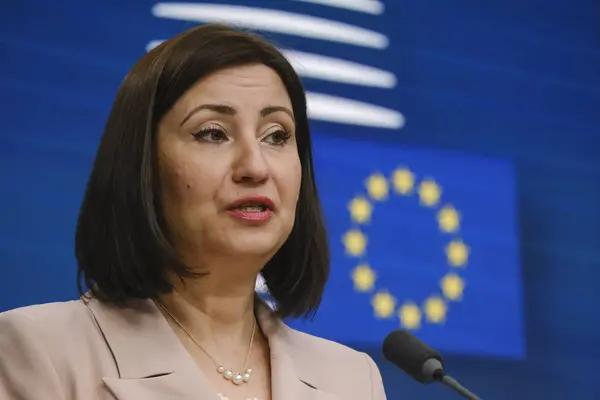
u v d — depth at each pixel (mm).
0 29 8688
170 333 4641
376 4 9969
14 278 8320
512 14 10523
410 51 9992
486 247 9734
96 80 8875
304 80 9492
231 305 4836
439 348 9312
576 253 10047
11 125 8547
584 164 10352
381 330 9195
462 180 9836
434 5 10219
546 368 9617
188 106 4648
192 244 4652
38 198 8516
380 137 9664
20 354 4328
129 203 4645
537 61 10484
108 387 4320
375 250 9367
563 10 10750
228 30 4879
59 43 8836
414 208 9594
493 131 10102
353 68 9703
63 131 8688
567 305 9859
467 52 10219
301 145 5250
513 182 10023
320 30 9664
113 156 4699
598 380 9758
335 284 9164
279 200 4719
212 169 4578
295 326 8945
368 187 9500
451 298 9477
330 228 9289
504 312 9609
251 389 4727
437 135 9875
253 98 4723
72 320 4566
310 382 4945
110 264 4676
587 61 10695
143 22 9109
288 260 5309
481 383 9359
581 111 10523
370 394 5148
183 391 4402
